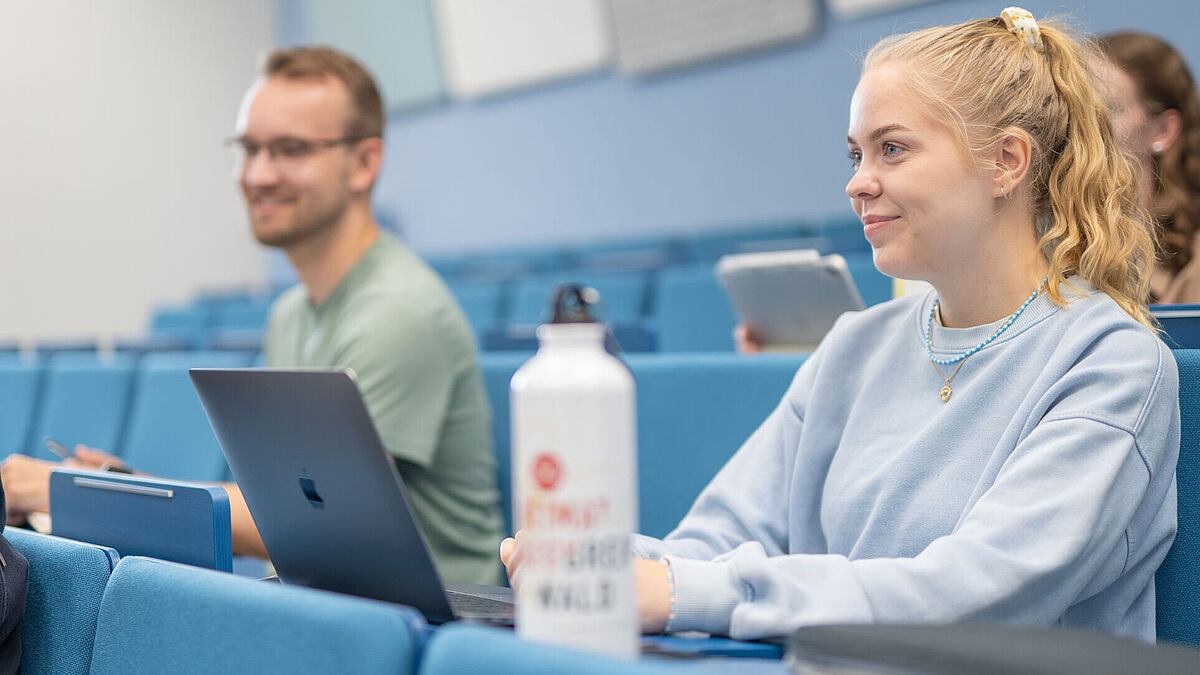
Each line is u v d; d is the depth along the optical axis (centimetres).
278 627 71
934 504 106
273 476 99
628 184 572
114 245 686
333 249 187
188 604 79
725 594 90
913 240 107
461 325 181
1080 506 92
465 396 179
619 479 61
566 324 63
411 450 169
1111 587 103
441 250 680
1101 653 58
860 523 113
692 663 78
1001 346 108
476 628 61
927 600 88
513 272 491
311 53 190
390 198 707
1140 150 181
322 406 89
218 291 676
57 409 263
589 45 577
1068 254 108
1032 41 109
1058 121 108
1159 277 181
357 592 98
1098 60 127
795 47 496
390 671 64
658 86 554
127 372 251
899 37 113
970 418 108
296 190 183
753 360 160
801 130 499
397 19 677
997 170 106
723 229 491
